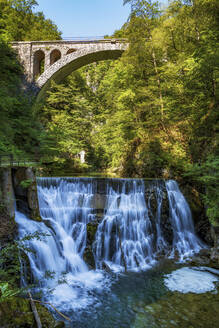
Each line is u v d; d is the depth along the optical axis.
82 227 7.57
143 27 14.48
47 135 16.03
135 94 15.04
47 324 3.45
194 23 11.59
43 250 5.72
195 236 9.20
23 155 12.13
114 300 4.90
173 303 4.74
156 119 14.33
